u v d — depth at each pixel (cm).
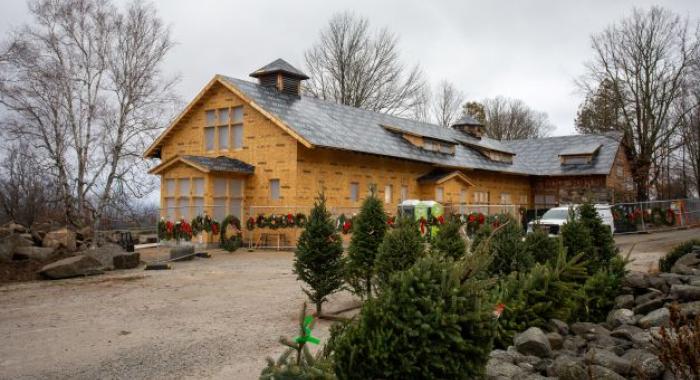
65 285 1325
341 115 2853
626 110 4112
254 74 2734
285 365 408
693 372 458
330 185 2408
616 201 3834
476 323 418
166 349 764
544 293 723
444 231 1120
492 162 3662
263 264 1764
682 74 3831
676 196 5681
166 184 2405
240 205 2378
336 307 1059
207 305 1077
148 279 1427
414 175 2942
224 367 684
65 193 2322
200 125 2578
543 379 513
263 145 2356
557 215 2581
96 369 679
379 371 411
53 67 2244
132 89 2453
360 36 4759
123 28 2439
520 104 7788
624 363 531
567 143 4409
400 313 415
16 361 712
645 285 882
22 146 2323
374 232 1042
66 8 2250
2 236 1847
